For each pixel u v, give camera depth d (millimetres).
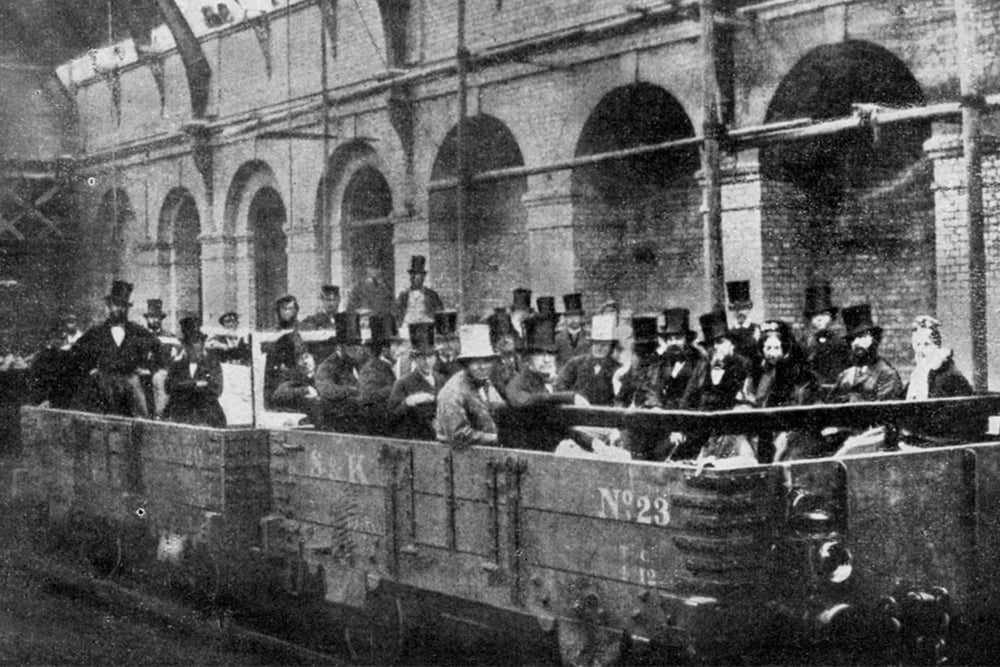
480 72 18094
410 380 7430
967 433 5914
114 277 25000
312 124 22172
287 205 23281
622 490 4840
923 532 4984
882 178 13430
